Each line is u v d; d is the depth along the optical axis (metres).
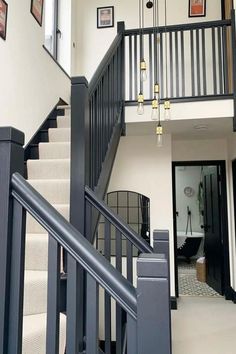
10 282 0.93
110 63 3.03
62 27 4.92
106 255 2.17
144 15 5.02
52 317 0.90
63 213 2.35
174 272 4.22
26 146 3.31
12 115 3.06
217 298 4.66
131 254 2.12
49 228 0.91
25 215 0.96
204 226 5.90
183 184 8.04
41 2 3.82
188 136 4.51
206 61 4.64
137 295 0.80
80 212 2.07
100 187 2.48
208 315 3.88
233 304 4.34
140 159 4.31
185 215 7.99
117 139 3.29
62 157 3.24
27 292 1.73
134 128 3.89
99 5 5.19
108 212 2.10
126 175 4.30
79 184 2.08
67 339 0.88
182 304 4.35
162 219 4.19
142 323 0.78
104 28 5.14
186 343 3.09
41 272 1.97
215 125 3.77
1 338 0.90
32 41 3.55
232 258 4.58
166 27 3.56
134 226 4.21
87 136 2.13
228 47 4.00
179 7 4.94
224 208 4.79
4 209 0.94
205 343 3.09
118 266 2.15
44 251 2.03
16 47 3.15
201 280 5.76
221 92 3.45
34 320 1.58
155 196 4.23
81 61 5.16
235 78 3.34
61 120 3.91
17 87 3.17
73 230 0.91
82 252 0.87
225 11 4.64
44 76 3.88
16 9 3.17
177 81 3.54
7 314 0.92
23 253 0.95
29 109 3.44
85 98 2.10
